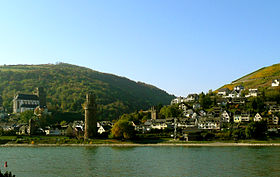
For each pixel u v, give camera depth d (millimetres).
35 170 114812
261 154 142625
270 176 99125
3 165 125688
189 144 191750
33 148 191750
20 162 132750
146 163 125625
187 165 119125
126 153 157625
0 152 168875
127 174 106062
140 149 175375
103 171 111562
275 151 152875
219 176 100250
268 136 196250
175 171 108938
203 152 154000
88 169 115500
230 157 135500
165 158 137375
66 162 131750
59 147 196875
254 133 192875
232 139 195750
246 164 118188
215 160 128625
